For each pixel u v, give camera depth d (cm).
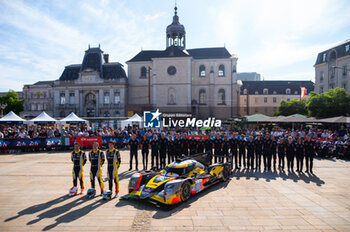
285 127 3688
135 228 586
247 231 569
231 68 5091
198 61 5144
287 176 1138
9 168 1302
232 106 5050
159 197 716
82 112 5288
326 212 686
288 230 574
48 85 6053
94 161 844
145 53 5566
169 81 4947
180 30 5106
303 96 4112
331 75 4197
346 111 2677
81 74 5306
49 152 1920
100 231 571
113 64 5447
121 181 1045
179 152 1361
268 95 7300
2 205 745
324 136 1969
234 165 1454
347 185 972
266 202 770
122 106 5094
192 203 764
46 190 905
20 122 2188
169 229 580
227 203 763
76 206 737
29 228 586
